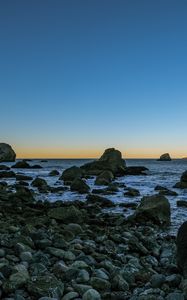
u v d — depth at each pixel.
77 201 24.19
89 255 10.38
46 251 10.18
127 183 44.78
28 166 85.88
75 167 49.12
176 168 92.69
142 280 8.65
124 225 17.34
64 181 44.16
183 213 21.89
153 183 44.81
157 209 18.08
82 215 17.70
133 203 24.52
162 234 15.90
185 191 35.06
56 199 27.92
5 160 120.44
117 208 23.48
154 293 7.67
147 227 16.91
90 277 8.48
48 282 7.59
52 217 16.81
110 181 44.03
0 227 13.91
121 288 8.00
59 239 11.25
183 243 9.23
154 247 12.14
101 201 24.83
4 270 8.10
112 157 64.94
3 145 121.88
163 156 175.62
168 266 9.73
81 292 7.49
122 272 8.83
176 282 8.20
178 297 7.25
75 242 12.00
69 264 9.45
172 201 27.34
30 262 9.16
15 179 47.81
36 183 37.91
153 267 10.02
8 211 19.25
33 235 11.84
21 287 7.52
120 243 12.88
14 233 12.66
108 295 7.51
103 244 12.45
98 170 60.31
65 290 7.61
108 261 9.77
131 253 11.40
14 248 9.96
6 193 28.12
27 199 24.09
